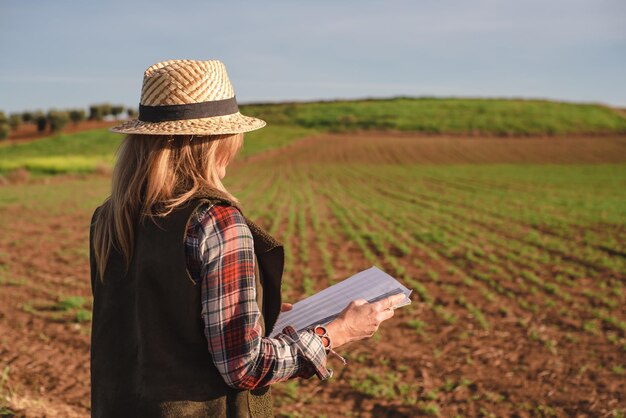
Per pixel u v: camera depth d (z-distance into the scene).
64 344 6.36
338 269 10.98
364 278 1.75
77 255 11.94
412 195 26.75
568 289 9.47
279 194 27.50
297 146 67.88
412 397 5.29
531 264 11.16
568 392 5.46
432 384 5.62
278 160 57.03
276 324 1.65
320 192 28.58
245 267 1.33
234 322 1.30
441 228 16.14
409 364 6.14
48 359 5.84
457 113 96.25
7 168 43.69
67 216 18.98
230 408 1.39
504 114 93.94
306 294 9.15
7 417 3.94
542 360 6.29
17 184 36.06
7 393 4.50
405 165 51.41
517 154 60.72
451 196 26.00
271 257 1.47
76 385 5.18
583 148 65.06
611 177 37.94
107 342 1.44
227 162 1.54
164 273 1.32
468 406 5.16
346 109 103.00
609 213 19.33
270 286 1.49
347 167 49.03
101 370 1.44
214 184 1.46
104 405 1.41
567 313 8.05
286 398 5.22
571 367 6.08
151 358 1.34
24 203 23.02
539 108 99.75
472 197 25.45
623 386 5.60
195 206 1.33
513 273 10.53
